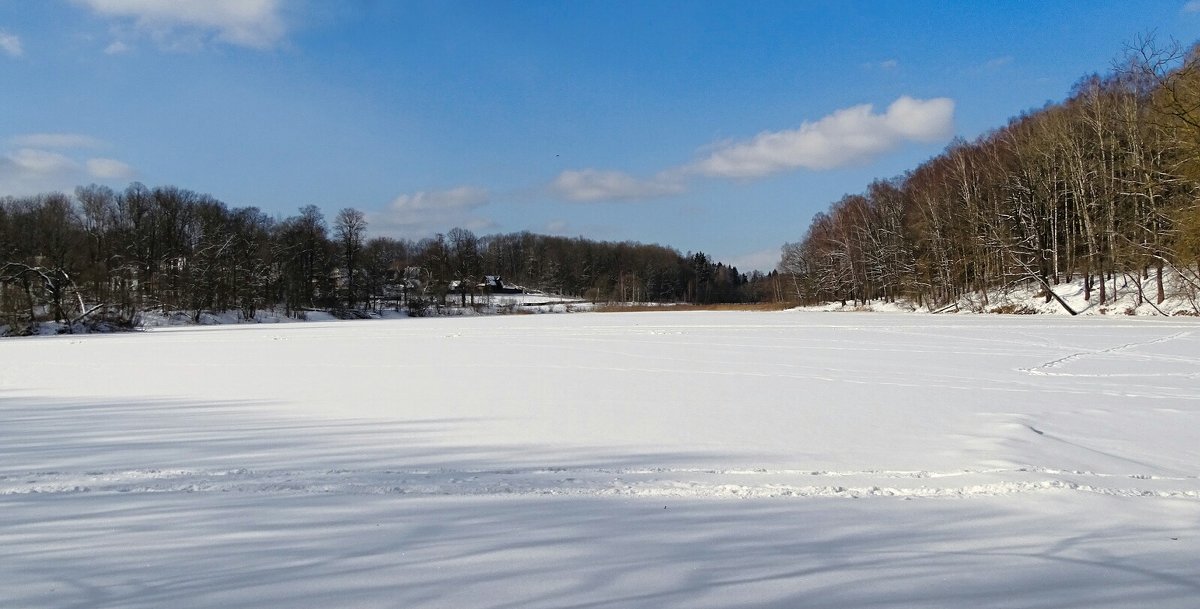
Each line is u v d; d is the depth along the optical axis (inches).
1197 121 1299.2
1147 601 141.7
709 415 408.8
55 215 2481.5
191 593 146.4
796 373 633.0
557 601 141.7
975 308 2073.1
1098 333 1050.7
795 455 294.2
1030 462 270.2
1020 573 157.1
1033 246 1958.7
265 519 199.9
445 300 3806.6
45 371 734.5
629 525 193.8
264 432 358.9
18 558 168.7
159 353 983.6
